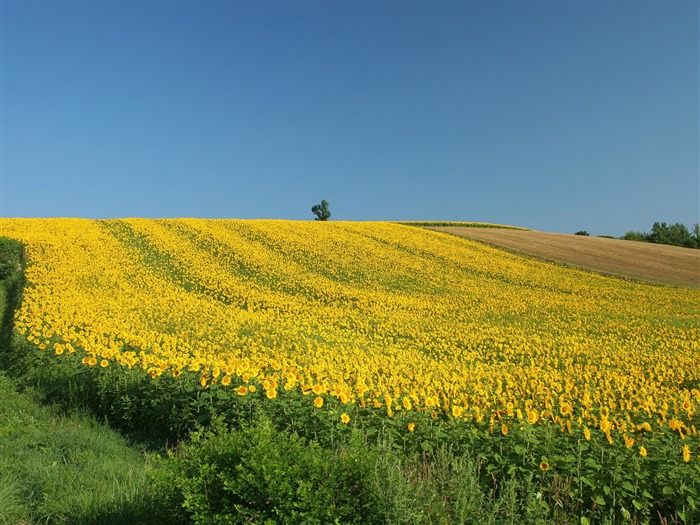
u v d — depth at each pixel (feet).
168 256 95.09
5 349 40.78
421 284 90.12
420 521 12.52
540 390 25.48
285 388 21.74
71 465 18.76
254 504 12.50
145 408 25.02
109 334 38.81
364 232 137.18
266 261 96.48
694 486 15.44
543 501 15.10
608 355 47.09
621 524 14.93
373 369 31.73
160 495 13.84
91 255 87.35
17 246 79.15
